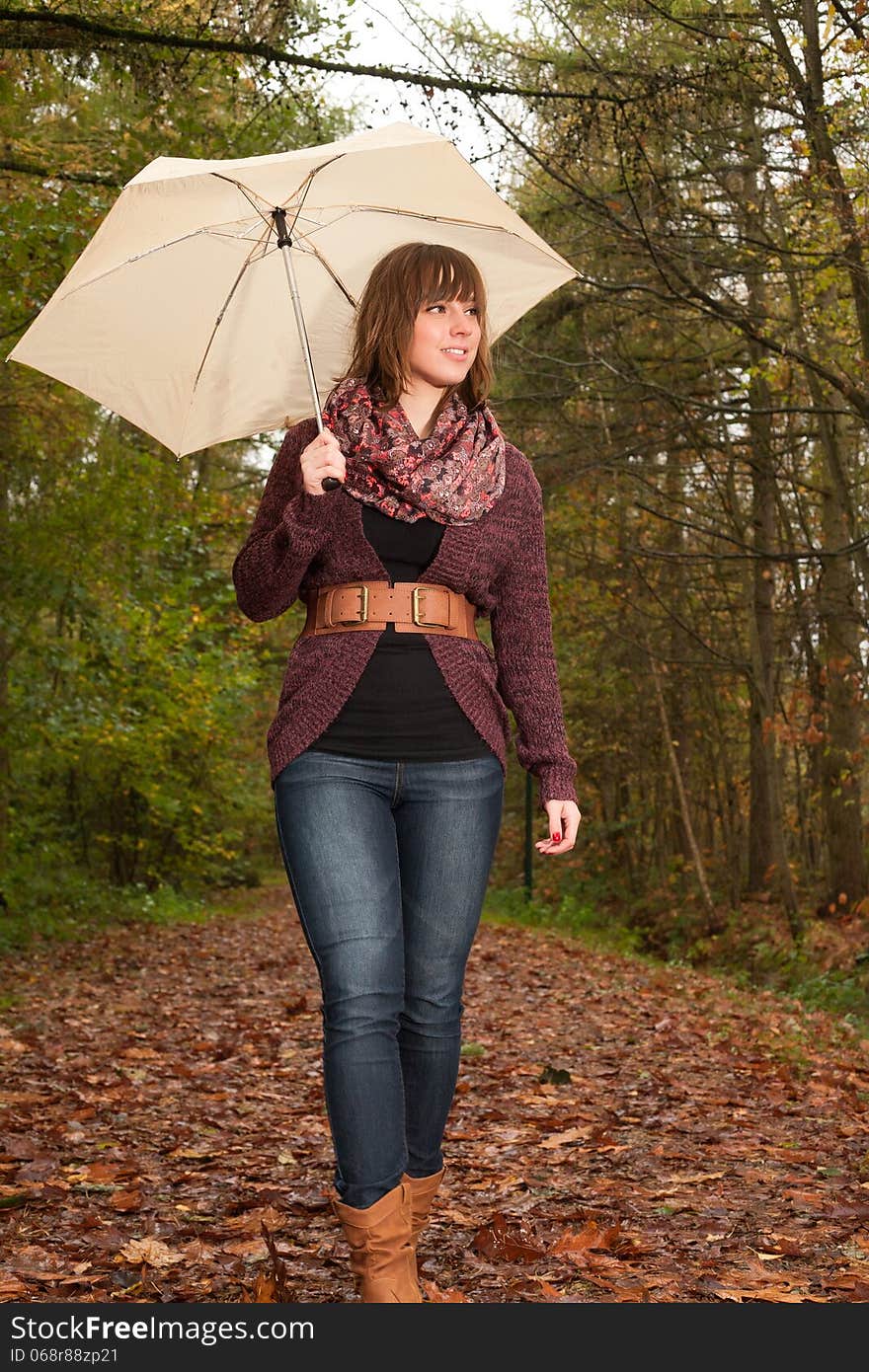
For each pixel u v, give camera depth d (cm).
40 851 1988
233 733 2325
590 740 2506
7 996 1047
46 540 1348
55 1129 527
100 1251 357
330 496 262
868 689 1446
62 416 1323
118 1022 923
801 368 1322
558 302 1405
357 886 259
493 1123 546
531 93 993
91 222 996
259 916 2469
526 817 2652
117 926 1883
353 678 266
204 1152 493
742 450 1580
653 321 1483
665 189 1112
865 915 1460
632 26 1014
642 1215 386
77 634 1639
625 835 2562
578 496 1648
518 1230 359
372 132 295
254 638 2180
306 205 296
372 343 276
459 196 304
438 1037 281
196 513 1619
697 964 1661
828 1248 350
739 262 1146
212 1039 830
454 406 279
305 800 266
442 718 271
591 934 2111
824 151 979
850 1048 836
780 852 1567
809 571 1549
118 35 930
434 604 271
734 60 985
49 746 1838
